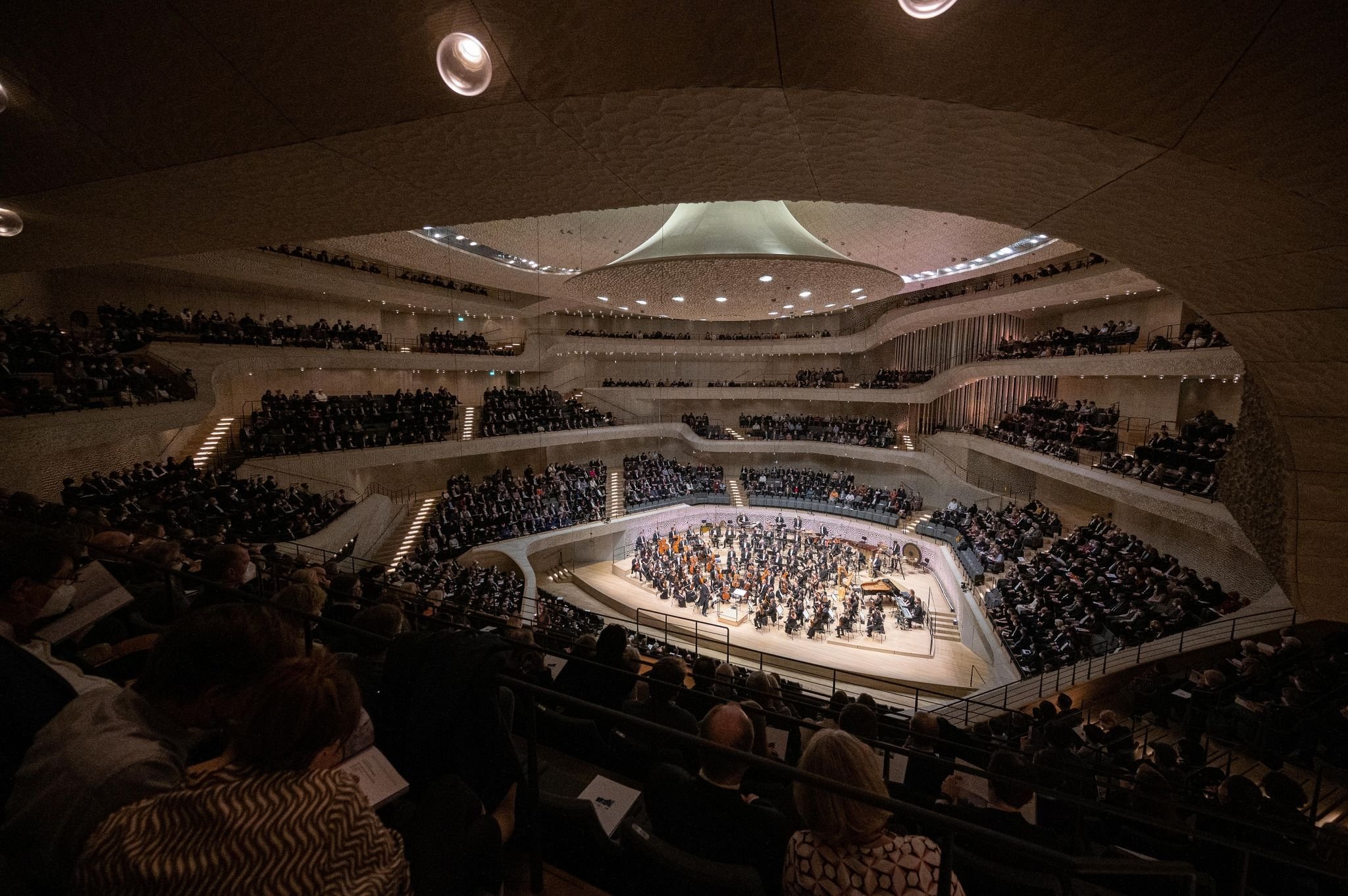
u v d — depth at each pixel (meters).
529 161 4.86
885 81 3.54
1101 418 20.62
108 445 15.31
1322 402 5.63
